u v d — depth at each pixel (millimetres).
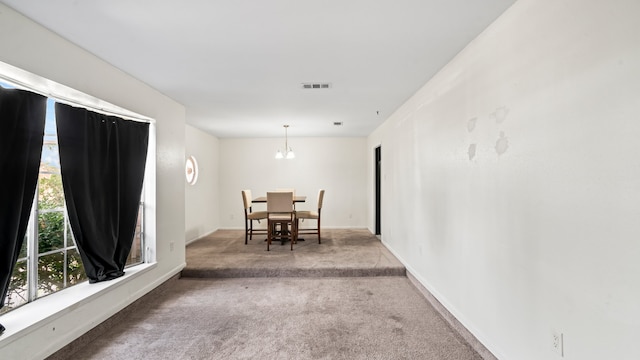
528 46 1571
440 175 2727
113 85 2520
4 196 1725
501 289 1817
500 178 1824
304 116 4590
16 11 1708
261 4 1667
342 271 3723
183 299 3029
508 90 1741
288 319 2584
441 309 2674
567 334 1335
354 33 2012
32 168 1873
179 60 2424
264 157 6883
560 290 1371
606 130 1148
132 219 2754
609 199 1140
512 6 1692
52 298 2105
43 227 2170
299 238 5648
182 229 3689
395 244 4324
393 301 2975
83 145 2289
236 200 6887
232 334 2330
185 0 1617
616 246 1117
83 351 2090
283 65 2553
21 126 1795
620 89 1095
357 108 4098
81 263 2463
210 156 6332
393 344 2189
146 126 2959
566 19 1326
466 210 2244
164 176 3283
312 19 1830
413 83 3062
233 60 2438
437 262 2795
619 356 1109
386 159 4898
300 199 5332
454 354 2061
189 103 3711
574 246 1293
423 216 3162
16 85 1918
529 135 1568
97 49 2211
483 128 2010
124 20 1819
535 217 1527
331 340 2240
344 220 6895
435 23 1889
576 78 1277
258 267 3746
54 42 1960
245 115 4496
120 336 2297
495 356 1874
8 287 1752
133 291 2715
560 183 1367
